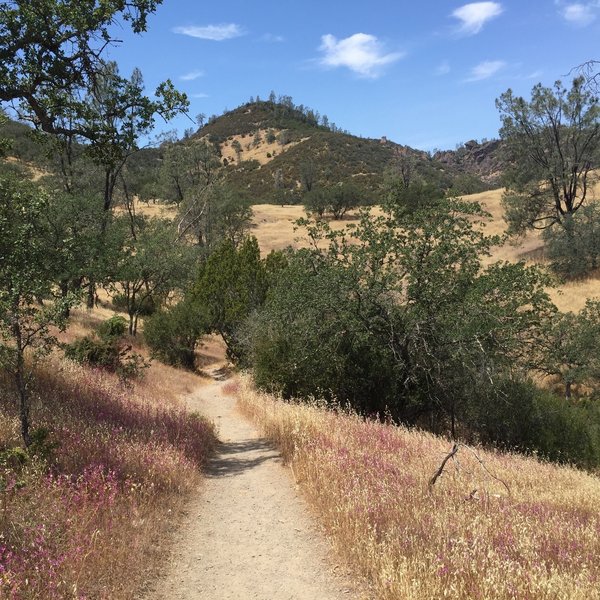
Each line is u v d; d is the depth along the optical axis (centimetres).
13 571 366
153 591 429
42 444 620
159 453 758
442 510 562
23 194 800
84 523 470
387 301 1530
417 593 381
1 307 629
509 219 4631
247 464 919
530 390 1703
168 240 3381
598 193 5603
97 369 1506
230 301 3052
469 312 1457
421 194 6359
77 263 2053
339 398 1606
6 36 903
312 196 9481
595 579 420
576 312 3162
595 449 1555
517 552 465
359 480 649
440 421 1758
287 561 504
